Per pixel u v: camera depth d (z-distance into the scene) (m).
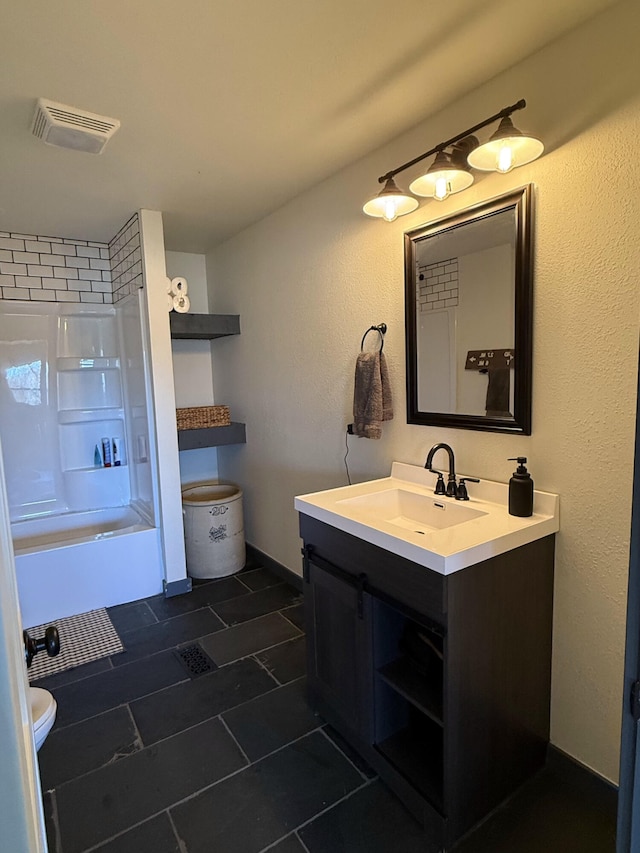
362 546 1.59
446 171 1.56
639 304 1.31
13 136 1.86
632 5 1.25
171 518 3.01
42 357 3.34
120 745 1.80
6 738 0.37
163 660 2.34
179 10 1.23
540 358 1.56
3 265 3.17
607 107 1.33
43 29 1.28
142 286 2.87
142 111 1.71
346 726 1.76
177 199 2.61
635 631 0.78
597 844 1.39
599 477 1.45
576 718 1.57
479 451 1.80
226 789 1.60
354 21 1.30
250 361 3.31
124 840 1.43
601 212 1.37
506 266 1.61
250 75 1.53
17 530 3.20
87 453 3.54
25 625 2.67
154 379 2.89
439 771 1.52
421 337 1.96
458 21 1.32
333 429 2.58
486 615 1.39
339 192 2.32
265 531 3.39
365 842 1.41
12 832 0.37
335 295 2.44
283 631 2.58
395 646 1.64
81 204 2.64
